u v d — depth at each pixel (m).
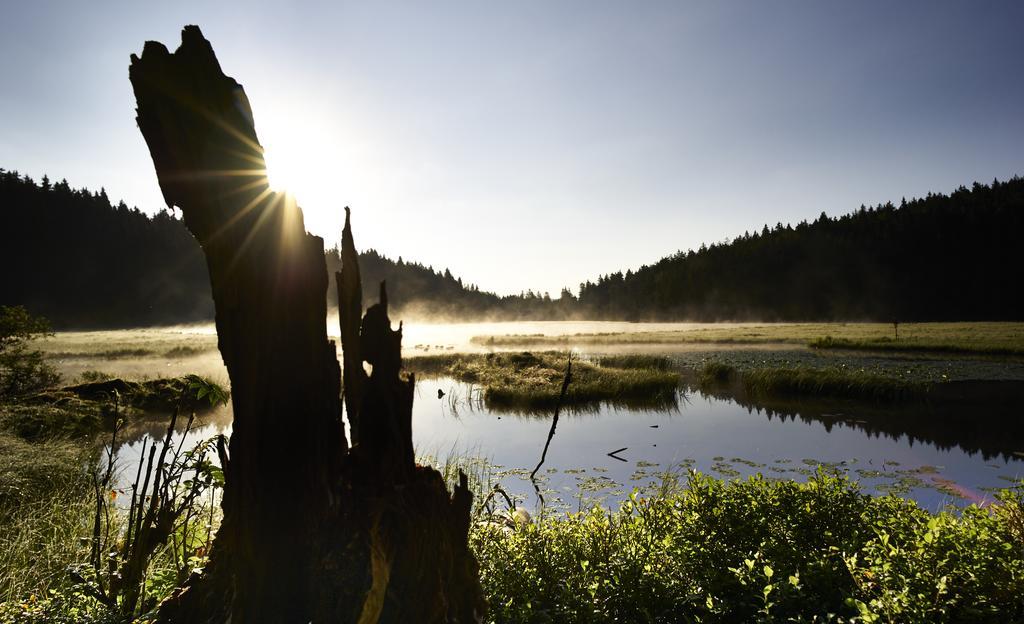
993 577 2.85
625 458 10.95
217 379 19.09
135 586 2.52
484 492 7.56
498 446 12.28
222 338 1.85
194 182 1.77
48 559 4.18
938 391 19.94
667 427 14.60
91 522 5.21
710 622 2.85
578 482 8.95
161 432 12.92
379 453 1.99
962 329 54.16
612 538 3.76
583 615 2.82
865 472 9.71
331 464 1.90
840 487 4.32
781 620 2.87
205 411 15.70
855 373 21.44
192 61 1.76
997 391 19.77
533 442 12.70
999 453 11.34
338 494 1.90
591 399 19.55
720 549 3.61
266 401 1.79
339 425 1.95
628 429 14.35
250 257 1.77
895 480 9.23
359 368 2.02
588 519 4.20
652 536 3.86
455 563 2.13
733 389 21.97
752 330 65.75
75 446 8.97
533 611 2.81
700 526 3.96
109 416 13.68
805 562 3.40
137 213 157.50
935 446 12.08
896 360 29.69
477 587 2.21
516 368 25.77
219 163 1.78
